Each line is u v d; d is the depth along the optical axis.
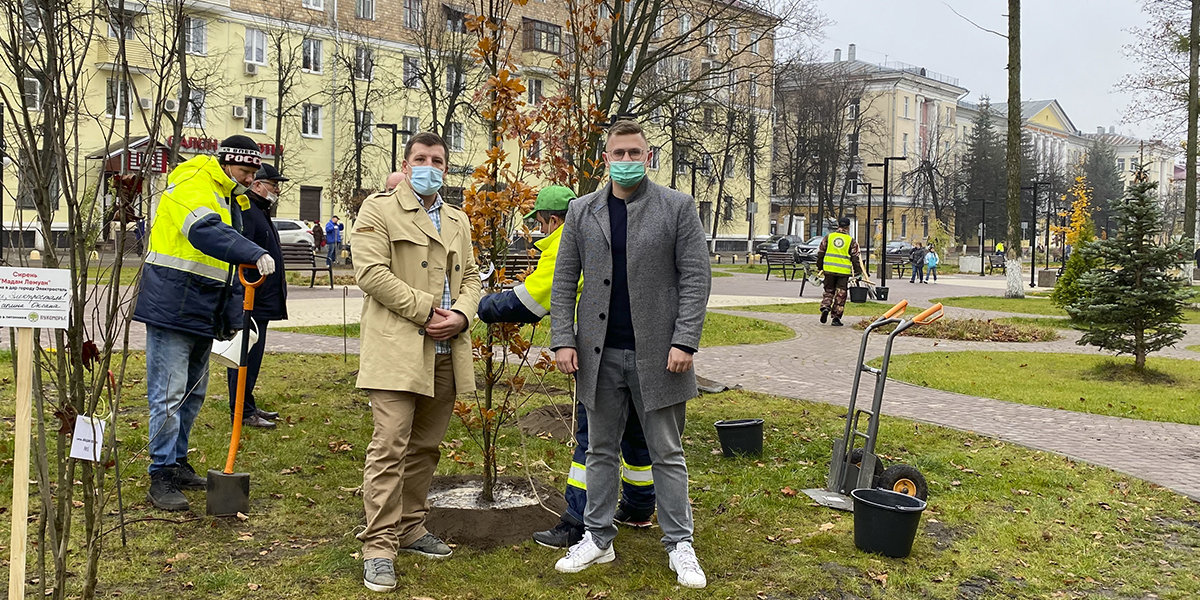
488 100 5.30
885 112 81.38
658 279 4.22
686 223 4.23
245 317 4.98
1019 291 25.98
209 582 4.07
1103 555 4.91
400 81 47.97
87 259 3.05
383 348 4.17
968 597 4.29
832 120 62.00
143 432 6.70
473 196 5.06
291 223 38.31
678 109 24.81
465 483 5.64
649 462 4.98
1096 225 99.25
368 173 45.97
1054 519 5.52
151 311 5.00
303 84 44.94
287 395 8.26
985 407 9.32
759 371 11.30
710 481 6.08
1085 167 96.94
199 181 4.93
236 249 4.77
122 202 3.04
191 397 5.38
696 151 34.22
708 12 16.39
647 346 4.20
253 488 5.50
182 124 3.13
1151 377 11.62
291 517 5.01
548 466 6.34
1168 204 83.75
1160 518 5.67
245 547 4.55
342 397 8.34
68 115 2.98
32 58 2.87
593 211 4.30
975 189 78.94
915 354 13.41
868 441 5.46
